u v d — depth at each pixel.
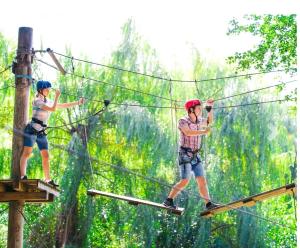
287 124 22.56
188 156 11.23
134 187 22.66
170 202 11.24
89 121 22.84
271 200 24.66
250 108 22.28
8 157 22.30
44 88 11.70
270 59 22.97
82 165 22.62
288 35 22.69
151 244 22.23
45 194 11.72
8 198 11.77
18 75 12.09
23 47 12.16
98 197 22.89
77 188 22.50
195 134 11.02
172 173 22.77
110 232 23.73
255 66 23.00
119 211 22.73
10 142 22.80
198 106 11.23
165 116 22.89
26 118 12.03
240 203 11.38
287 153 22.64
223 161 22.50
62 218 22.64
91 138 22.81
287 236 24.69
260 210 22.48
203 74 23.08
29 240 22.92
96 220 23.41
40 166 22.41
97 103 22.94
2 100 22.16
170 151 22.31
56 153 22.95
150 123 22.23
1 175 22.20
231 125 22.20
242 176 22.27
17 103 12.02
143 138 22.19
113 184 22.78
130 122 22.09
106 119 22.81
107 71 23.09
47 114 11.76
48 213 22.73
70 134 23.08
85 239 22.47
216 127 22.39
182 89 23.14
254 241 22.14
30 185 11.52
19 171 11.73
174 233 22.70
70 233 22.62
